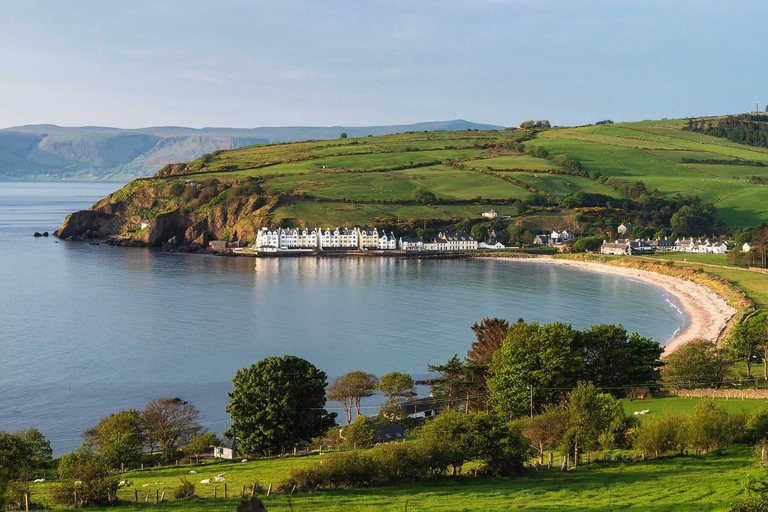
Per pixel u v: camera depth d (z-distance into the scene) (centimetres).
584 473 6525
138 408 10288
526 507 5194
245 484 6278
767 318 11194
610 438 6944
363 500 5484
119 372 12106
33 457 7400
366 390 10500
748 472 5869
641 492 5584
